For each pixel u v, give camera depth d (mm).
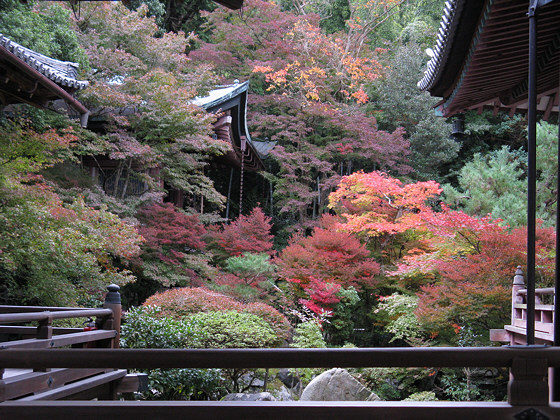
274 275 14094
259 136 24172
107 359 2402
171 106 13109
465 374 9930
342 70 22156
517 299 6641
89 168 14172
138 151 12484
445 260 10578
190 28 24594
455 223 9930
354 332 13867
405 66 22391
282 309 13906
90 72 12930
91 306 9320
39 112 9547
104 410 2367
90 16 14219
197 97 17609
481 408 2357
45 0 11664
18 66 5566
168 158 14484
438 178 20953
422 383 10695
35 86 6086
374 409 2373
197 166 15617
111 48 14391
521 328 6137
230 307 9633
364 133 19094
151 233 12750
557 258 2926
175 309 9195
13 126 8094
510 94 6297
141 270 13031
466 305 9289
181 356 2398
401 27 27734
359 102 21453
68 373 3791
